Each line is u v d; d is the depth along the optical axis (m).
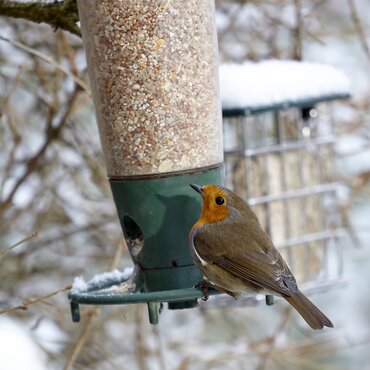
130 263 13.12
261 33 13.55
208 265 8.97
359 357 14.73
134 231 9.33
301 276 12.57
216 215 9.12
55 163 13.00
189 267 9.24
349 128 13.55
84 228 12.84
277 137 12.56
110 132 9.15
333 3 14.47
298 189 12.62
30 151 13.11
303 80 11.66
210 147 9.20
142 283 9.27
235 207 9.18
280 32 13.74
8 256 12.71
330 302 15.23
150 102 9.02
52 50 12.71
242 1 13.23
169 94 9.02
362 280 15.34
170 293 8.28
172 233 9.15
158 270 9.23
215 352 12.95
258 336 13.88
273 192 12.40
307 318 8.86
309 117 12.64
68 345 12.30
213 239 9.00
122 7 8.92
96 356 12.38
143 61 8.98
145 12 8.92
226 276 8.98
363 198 13.91
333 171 13.04
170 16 8.95
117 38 8.97
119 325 12.98
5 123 13.02
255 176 12.34
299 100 11.45
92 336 12.32
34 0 9.61
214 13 9.27
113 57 9.01
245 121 12.35
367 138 13.66
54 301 12.73
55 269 13.04
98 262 13.11
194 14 9.03
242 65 11.78
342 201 13.41
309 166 12.75
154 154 9.06
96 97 9.20
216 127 9.24
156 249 9.18
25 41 12.69
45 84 12.68
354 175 13.68
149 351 12.40
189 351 12.86
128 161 9.11
